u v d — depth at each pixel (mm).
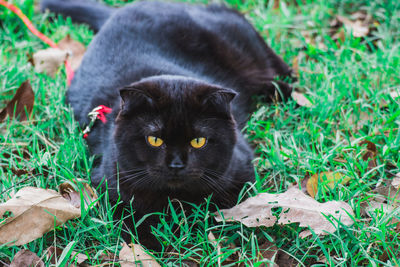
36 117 1014
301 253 844
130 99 843
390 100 1013
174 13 1050
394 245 838
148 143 845
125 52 992
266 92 1097
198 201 878
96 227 848
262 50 1108
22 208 832
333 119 1005
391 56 1085
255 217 848
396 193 876
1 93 1040
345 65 1085
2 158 934
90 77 990
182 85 851
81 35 1179
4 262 829
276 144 955
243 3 1307
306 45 1151
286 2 1304
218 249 824
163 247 838
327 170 919
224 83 1037
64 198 863
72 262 822
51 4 1189
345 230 832
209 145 851
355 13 1227
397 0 1202
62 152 939
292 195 866
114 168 878
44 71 1085
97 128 953
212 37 1052
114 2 1278
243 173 898
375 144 946
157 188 866
